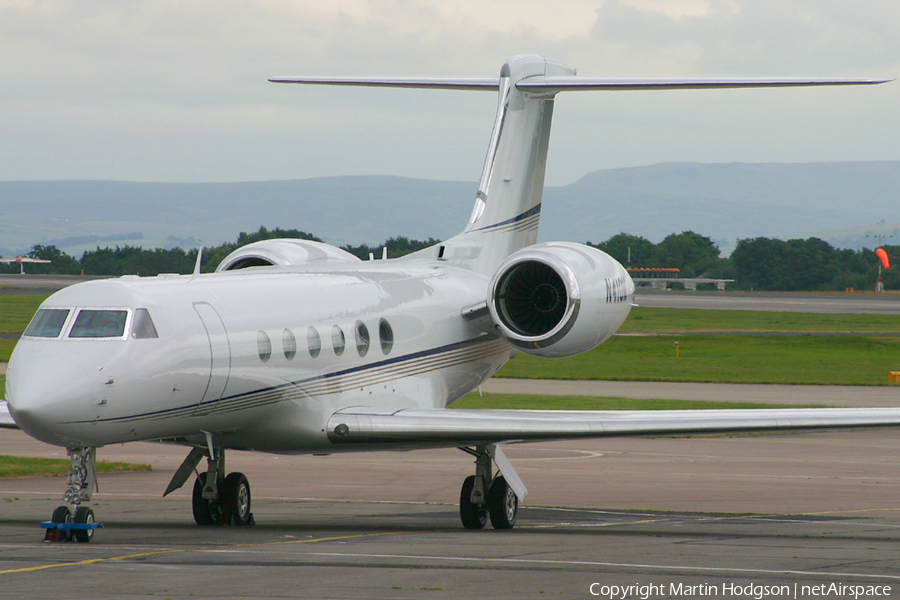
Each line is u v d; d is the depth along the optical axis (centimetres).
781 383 15662
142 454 8944
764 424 4984
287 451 5406
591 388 14550
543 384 15138
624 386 14950
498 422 4997
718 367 17912
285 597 3128
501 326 5850
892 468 8362
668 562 3953
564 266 5662
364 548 4219
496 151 7012
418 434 5050
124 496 6525
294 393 5031
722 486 7238
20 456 8431
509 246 7144
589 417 5069
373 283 5888
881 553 4300
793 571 3766
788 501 6538
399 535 4791
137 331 4341
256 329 4831
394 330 5772
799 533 5069
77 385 4122
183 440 4950
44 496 6375
